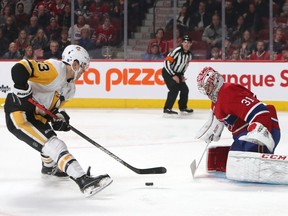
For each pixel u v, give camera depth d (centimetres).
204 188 555
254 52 1328
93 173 625
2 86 1312
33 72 512
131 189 552
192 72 1303
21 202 507
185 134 929
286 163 551
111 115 1187
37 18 1369
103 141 852
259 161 557
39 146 517
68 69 533
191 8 1349
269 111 577
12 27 1366
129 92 1312
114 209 482
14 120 527
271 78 1290
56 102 546
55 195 530
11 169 650
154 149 786
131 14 1357
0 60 1309
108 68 1315
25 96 514
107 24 1357
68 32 1366
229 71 1300
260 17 1326
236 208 485
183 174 619
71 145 809
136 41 1361
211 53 1348
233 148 591
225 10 1335
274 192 539
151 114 1208
